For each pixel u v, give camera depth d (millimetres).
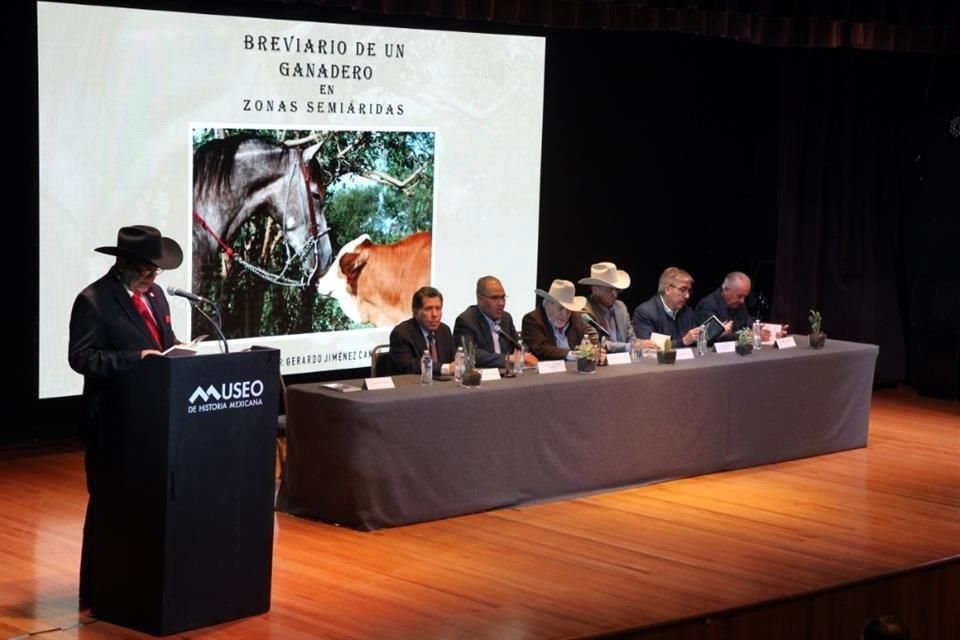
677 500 7059
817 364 8141
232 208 8016
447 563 5820
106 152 7559
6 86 7379
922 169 10539
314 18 8242
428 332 6961
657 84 10055
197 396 4758
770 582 5699
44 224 7406
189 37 7777
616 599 5406
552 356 7504
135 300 5039
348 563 5770
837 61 10398
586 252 9875
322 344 8484
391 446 6266
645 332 8094
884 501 7172
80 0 7418
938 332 10281
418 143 8766
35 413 7828
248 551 4992
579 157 9758
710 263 10484
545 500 6891
